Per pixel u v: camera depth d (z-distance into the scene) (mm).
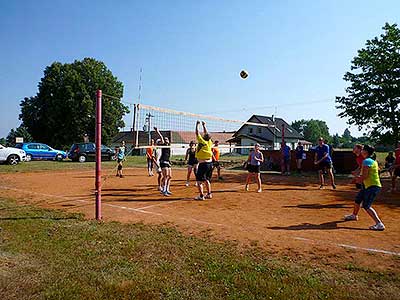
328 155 12172
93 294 3617
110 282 3877
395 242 5516
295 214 7703
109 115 52406
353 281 3963
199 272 4191
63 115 49656
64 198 9695
